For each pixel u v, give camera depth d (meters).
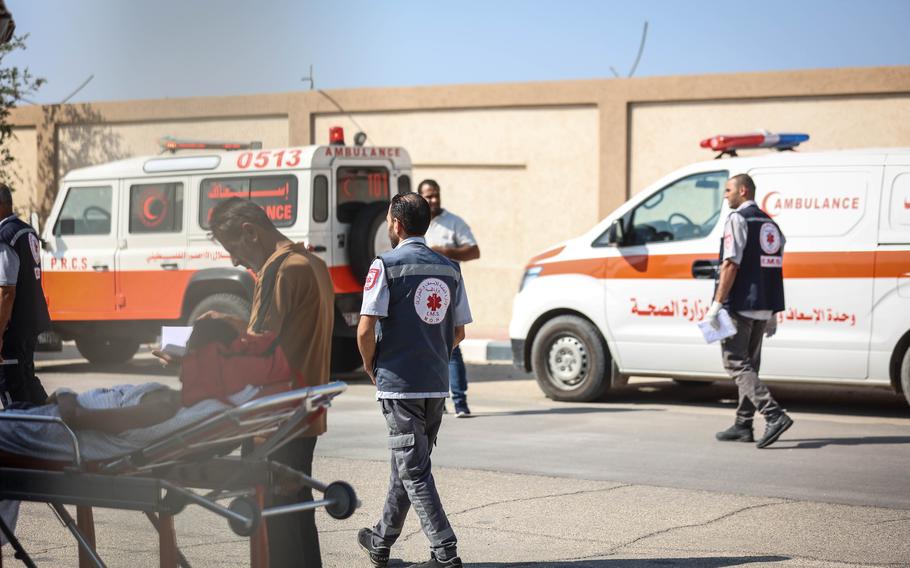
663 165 16.22
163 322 13.20
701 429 9.81
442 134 17.59
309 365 4.93
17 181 20.20
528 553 5.94
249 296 12.53
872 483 7.59
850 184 10.27
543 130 16.94
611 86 16.33
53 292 13.88
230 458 4.54
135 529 6.39
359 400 11.76
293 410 4.38
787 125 15.47
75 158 19.62
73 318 13.77
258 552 4.44
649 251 11.05
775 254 8.93
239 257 5.07
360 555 5.98
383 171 13.28
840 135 15.21
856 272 10.13
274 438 4.45
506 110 17.17
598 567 5.67
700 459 8.45
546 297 11.62
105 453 4.24
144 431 4.24
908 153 10.14
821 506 6.94
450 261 5.63
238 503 4.17
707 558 5.81
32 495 4.24
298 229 12.47
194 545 6.04
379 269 5.43
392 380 5.42
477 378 13.66
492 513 6.80
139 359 15.83
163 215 13.22
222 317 4.45
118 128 19.38
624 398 11.96
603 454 8.64
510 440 9.27
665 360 10.98
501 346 15.14
